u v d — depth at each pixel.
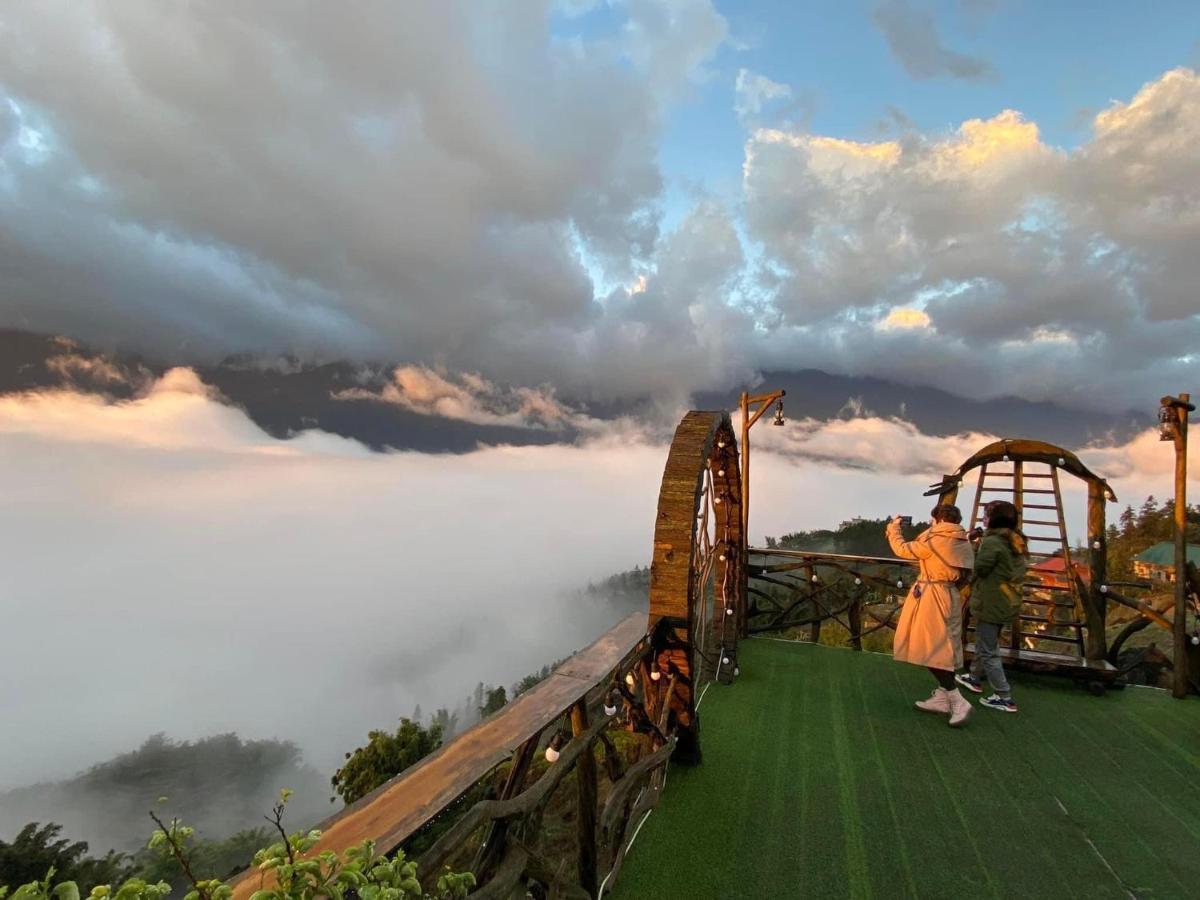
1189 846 3.31
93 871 28.09
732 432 5.25
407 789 1.93
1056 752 4.30
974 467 6.46
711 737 4.45
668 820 3.45
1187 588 5.41
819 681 5.57
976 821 3.50
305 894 1.20
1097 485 5.94
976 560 4.98
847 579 6.89
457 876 1.52
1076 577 5.87
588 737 2.54
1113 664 5.79
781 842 3.29
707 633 5.95
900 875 3.06
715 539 6.25
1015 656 5.64
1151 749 4.36
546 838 3.28
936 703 4.88
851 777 3.93
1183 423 5.40
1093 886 3.02
